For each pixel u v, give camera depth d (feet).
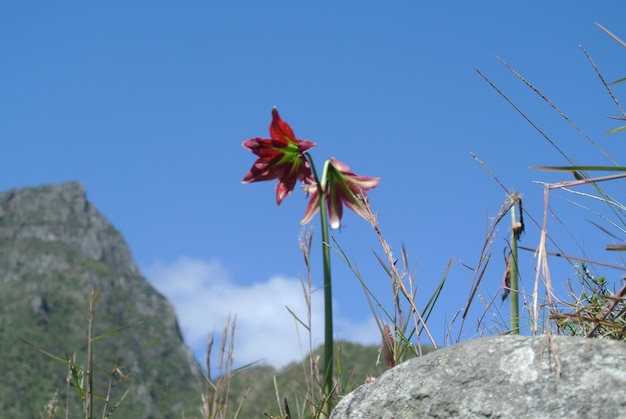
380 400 3.17
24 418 125.29
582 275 3.89
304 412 4.17
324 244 4.45
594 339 2.93
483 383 3.00
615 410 2.74
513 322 3.85
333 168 4.69
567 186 3.08
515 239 3.92
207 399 4.18
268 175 4.69
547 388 2.89
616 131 3.21
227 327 4.34
